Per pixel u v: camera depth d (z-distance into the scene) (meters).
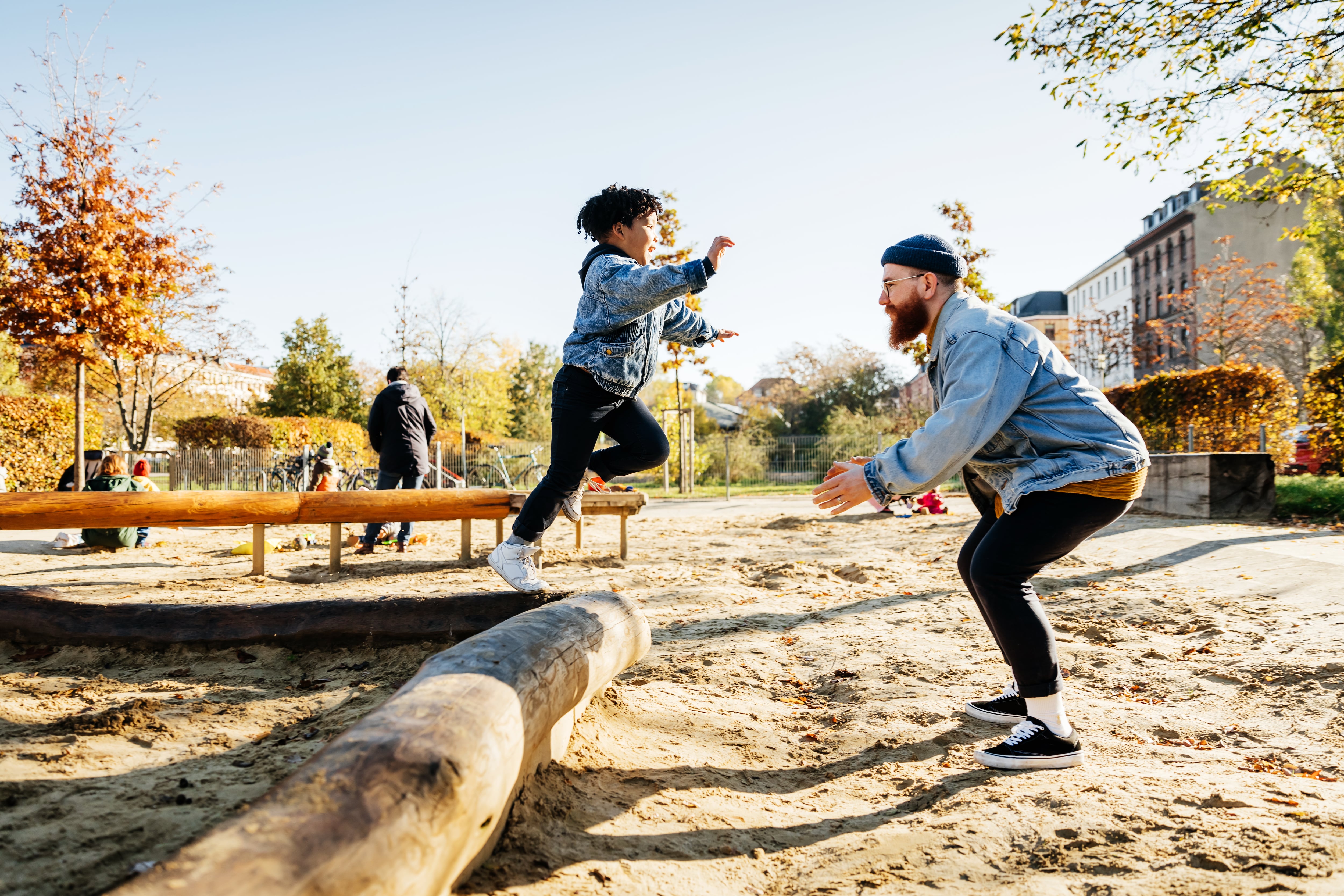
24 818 2.16
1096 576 6.49
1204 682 3.73
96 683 3.48
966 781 2.69
